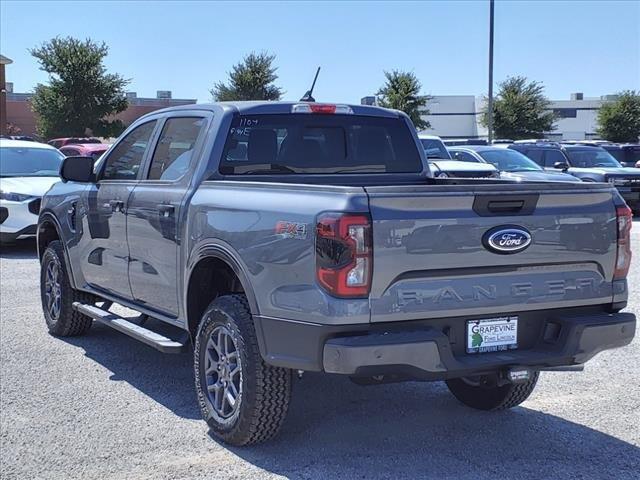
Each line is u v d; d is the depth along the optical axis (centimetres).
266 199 447
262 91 5247
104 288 661
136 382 612
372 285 398
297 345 418
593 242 457
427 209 410
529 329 448
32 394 581
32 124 5962
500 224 425
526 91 5650
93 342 732
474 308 423
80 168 657
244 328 454
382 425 523
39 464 456
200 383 499
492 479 438
